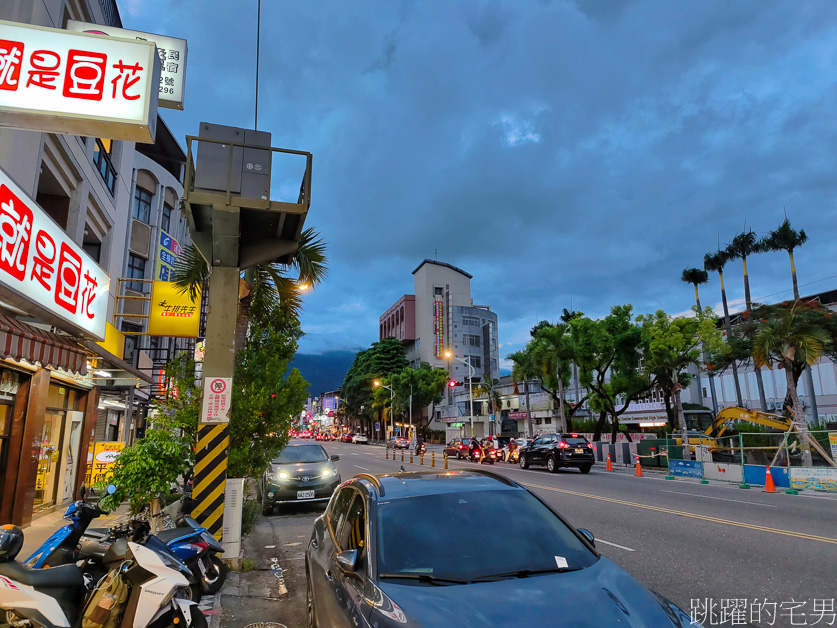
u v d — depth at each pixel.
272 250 8.02
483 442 34.50
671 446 25.69
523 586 3.03
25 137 9.70
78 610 4.23
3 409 9.70
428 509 3.76
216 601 5.84
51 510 11.98
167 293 17.83
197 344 12.48
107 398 19.97
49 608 3.77
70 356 8.94
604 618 2.70
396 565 3.28
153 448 6.38
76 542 4.88
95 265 10.85
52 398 12.07
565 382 38.66
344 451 49.78
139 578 4.03
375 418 89.31
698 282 47.00
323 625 3.56
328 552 4.19
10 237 7.21
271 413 8.68
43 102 5.94
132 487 6.16
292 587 6.71
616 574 3.28
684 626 2.78
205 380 7.25
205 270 11.33
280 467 13.09
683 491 15.63
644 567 6.91
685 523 10.04
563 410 34.66
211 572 5.30
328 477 12.89
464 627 2.60
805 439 19.94
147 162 28.02
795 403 21.88
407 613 2.75
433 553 3.37
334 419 142.00
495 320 93.12
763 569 6.68
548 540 3.58
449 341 86.81
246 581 6.86
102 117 6.05
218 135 7.54
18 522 9.90
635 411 43.16
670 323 28.28
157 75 6.38
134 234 26.97
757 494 15.12
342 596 3.30
